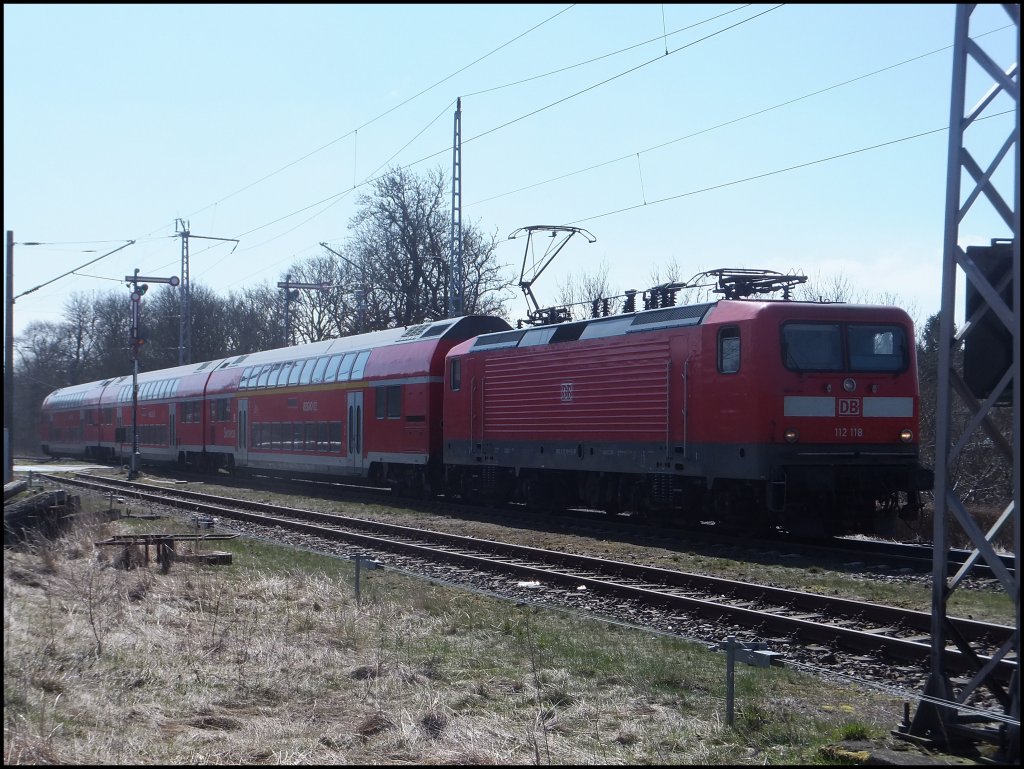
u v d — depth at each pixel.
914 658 9.08
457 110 31.06
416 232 45.09
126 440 47.06
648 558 15.54
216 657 8.48
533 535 18.75
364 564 11.94
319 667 8.39
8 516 15.08
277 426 32.44
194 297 74.19
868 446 16.08
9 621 8.62
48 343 84.31
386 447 26.53
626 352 18.56
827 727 7.18
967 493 27.00
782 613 11.16
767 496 15.56
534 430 21.11
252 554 16.02
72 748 6.00
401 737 6.69
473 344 23.62
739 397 15.97
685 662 9.16
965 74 6.61
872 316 16.30
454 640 9.89
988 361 6.68
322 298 64.50
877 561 14.60
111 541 13.97
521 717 7.38
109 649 8.22
